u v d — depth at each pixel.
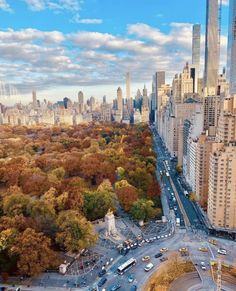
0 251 170.00
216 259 186.25
